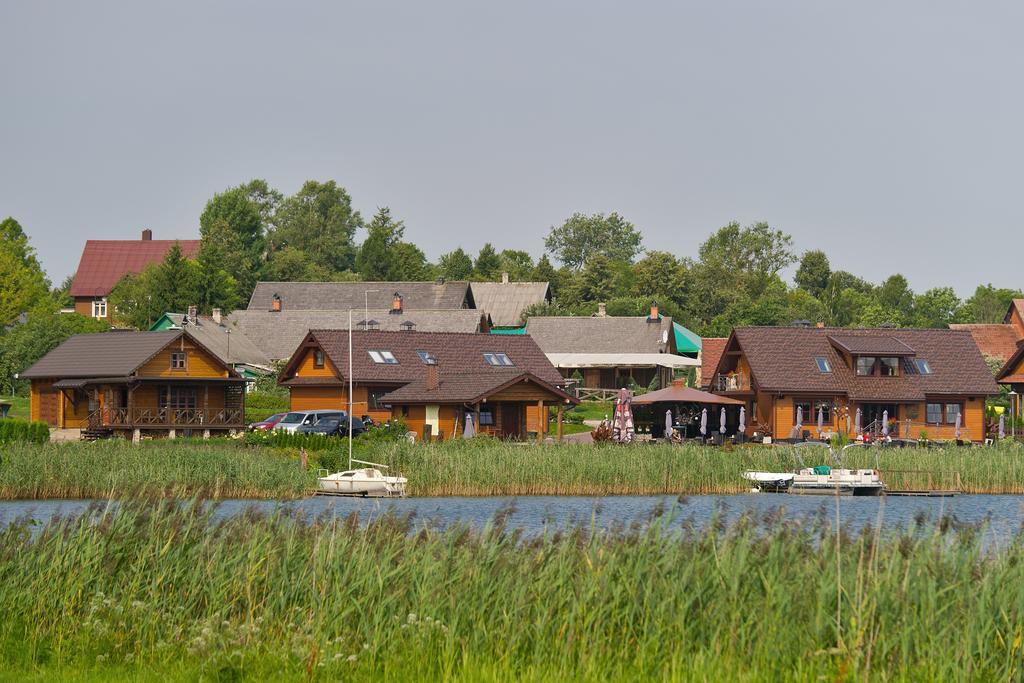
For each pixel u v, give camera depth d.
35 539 43.78
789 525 42.28
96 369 142.62
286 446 116.44
